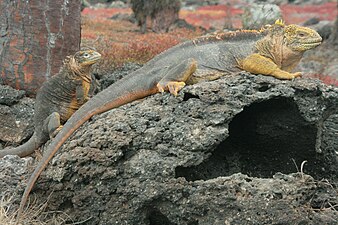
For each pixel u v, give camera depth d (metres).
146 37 7.58
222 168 3.00
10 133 3.57
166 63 2.98
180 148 2.76
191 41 3.03
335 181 3.03
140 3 9.32
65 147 2.89
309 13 16.00
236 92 2.81
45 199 2.92
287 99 2.84
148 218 2.79
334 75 7.26
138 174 2.76
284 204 2.66
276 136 2.96
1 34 3.73
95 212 2.81
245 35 3.02
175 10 9.66
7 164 3.05
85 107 2.96
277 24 2.98
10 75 3.72
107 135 2.83
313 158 3.02
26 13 3.71
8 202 2.92
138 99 2.99
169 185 2.72
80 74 3.29
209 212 2.69
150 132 2.80
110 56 4.76
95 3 16.06
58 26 3.76
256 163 3.05
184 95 2.86
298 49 2.94
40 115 3.30
